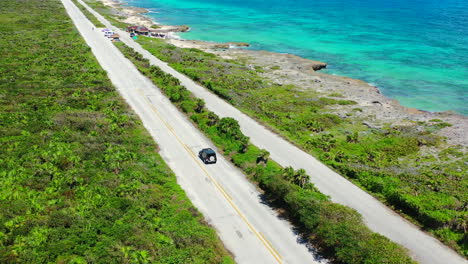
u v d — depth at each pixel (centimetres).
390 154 5416
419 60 11619
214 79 8706
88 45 11231
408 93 8969
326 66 11125
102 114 6203
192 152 5212
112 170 4491
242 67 10362
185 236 3359
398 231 3600
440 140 5897
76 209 3675
